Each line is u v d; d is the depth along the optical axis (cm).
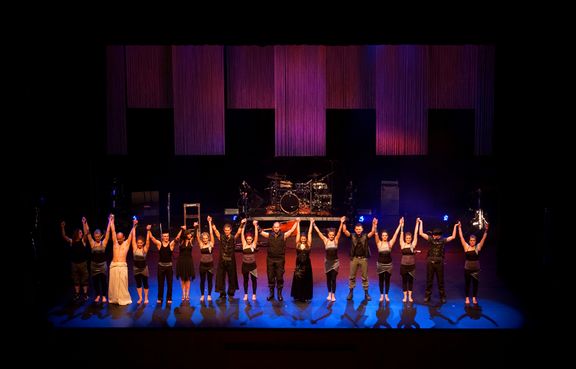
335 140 1872
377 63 1609
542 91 1164
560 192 1123
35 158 1184
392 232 1677
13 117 1018
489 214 1761
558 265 1110
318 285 1223
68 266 1272
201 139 1639
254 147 1892
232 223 1762
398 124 1625
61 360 945
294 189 1795
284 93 1633
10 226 1006
